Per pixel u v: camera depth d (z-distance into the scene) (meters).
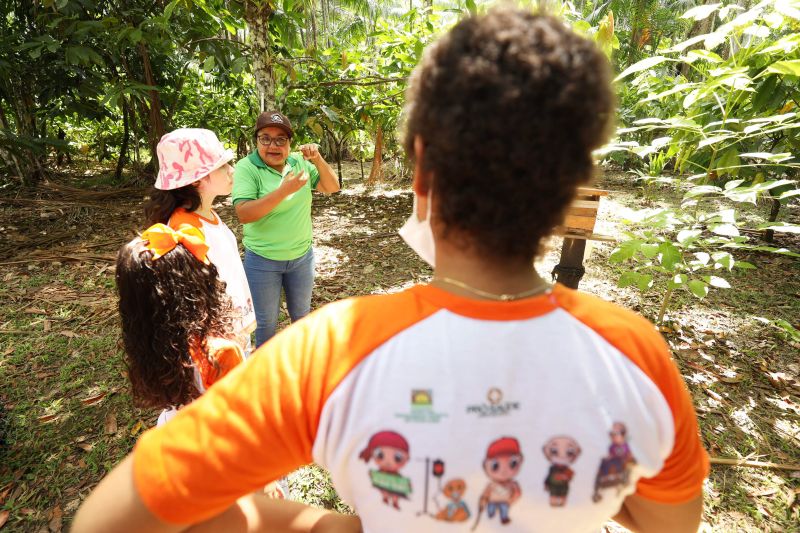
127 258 1.25
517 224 0.47
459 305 0.49
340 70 6.18
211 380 1.36
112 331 3.32
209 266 1.39
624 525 0.69
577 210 2.15
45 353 3.05
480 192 0.46
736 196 2.23
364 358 0.48
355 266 4.62
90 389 2.70
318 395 0.47
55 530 1.88
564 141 0.44
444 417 0.46
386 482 0.48
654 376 0.49
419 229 0.56
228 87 7.72
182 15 5.52
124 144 8.66
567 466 0.47
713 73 2.27
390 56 6.33
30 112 7.63
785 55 2.41
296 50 6.34
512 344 0.47
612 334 0.50
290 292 2.72
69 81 6.79
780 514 1.96
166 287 1.26
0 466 2.16
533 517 0.49
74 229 5.66
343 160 11.13
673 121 2.47
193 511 0.47
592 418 0.47
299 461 0.50
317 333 0.51
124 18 6.25
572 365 0.48
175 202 1.65
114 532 0.47
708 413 2.54
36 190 7.29
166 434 0.49
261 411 0.47
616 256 2.78
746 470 2.18
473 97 0.43
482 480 0.47
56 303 3.74
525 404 0.47
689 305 3.77
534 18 0.45
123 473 0.49
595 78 0.44
